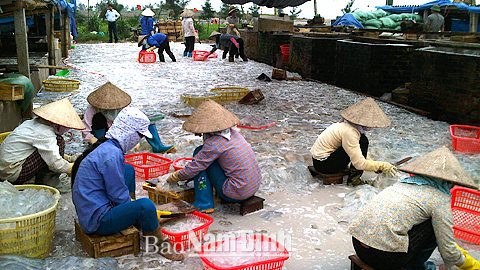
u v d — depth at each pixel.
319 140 5.39
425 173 3.08
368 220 3.16
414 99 9.72
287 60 16.59
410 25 13.18
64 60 17.22
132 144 3.62
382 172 5.37
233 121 4.33
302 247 3.89
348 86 12.94
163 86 11.90
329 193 5.12
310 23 20.53
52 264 3.20
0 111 6.23
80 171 3.46
